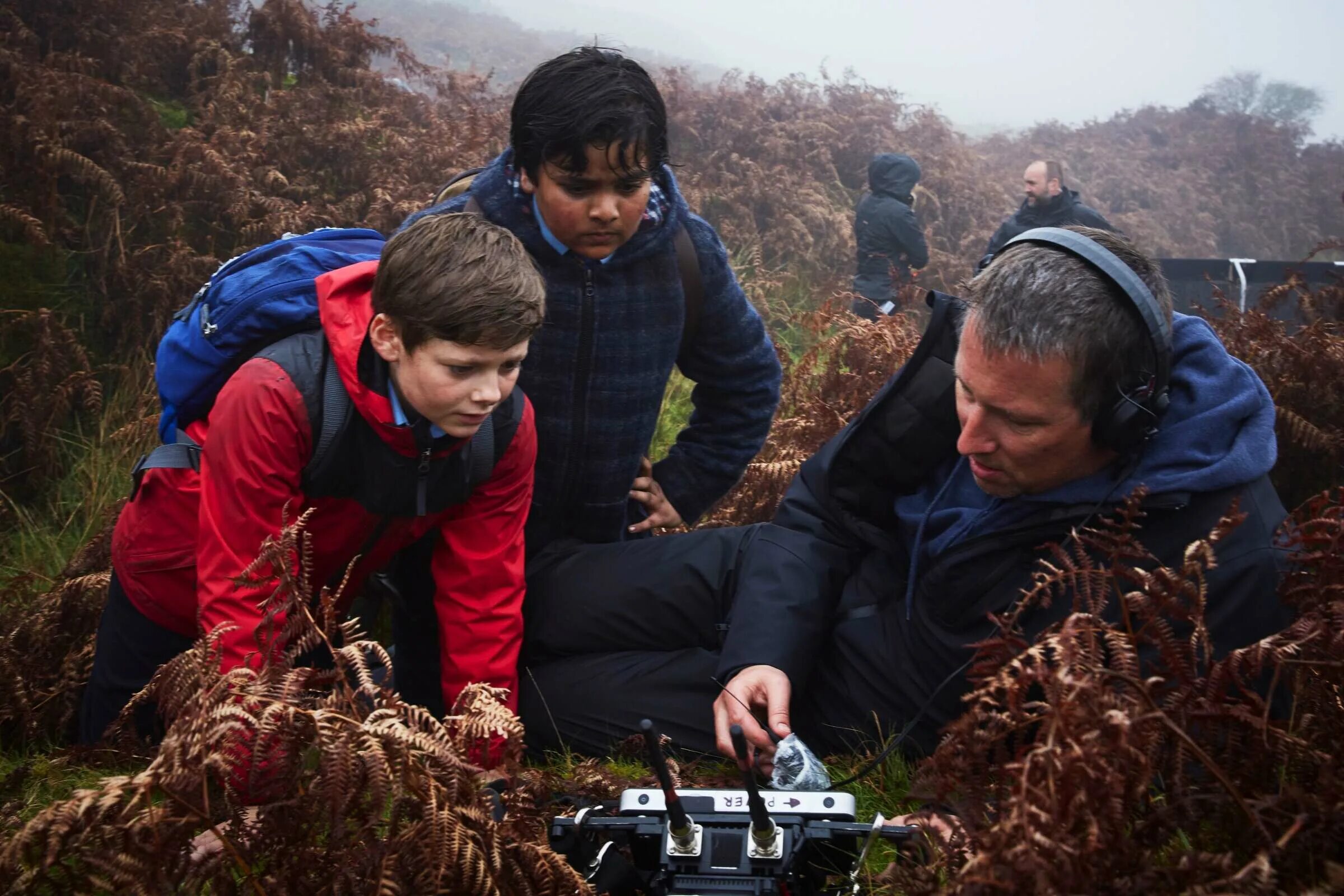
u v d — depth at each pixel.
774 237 8.51
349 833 1.61
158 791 1.85
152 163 5.30
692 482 3.14
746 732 2.37
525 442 2.34
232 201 5.25
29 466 4.26
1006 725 1.59
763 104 9.98
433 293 1.92
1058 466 2.15
